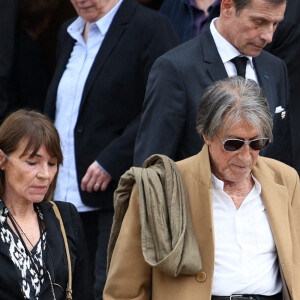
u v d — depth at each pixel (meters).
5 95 25.47
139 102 23.41
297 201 17.33
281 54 23.91
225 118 16.03
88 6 23.34
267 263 16.67
